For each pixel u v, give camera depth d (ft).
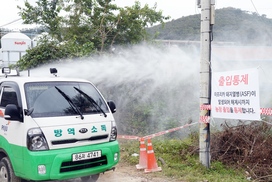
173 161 25.61
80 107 19.01
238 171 22.70
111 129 19.34
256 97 20.31
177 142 29.81
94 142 18.28
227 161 24.11
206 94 23.21
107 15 53.26
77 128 17.71
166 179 22.15
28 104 17.81
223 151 25.11
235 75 21.26
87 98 19.84
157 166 24.03
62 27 54.29
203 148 23.53
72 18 53.72
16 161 17.38
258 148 23.61
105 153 18.39
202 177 21.80
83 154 17.43
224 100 21.99
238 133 25.08
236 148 24.58
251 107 20.59
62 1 54.44
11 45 87.56
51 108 18.20
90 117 18.72
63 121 17.66
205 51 23.15
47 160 16.44
